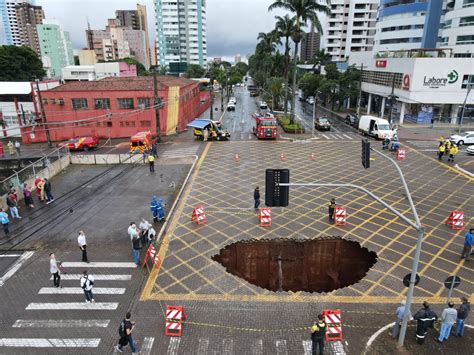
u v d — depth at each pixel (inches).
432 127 1982.0
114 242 710.5
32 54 3174.2
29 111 2146.9
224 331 474.6
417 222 405.4
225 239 714.2
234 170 1158.3
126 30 7829.7
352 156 1328.7
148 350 443.5
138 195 953.5
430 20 2888.8
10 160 1402.6
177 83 2034.9
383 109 2359.7
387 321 491.8
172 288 566.9
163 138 1713.8
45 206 888.3
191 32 6569.9
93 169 1200.2
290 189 982.4
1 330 479.5
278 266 720.3
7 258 654.5
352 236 721.0
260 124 1631.4
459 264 627.2
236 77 4633.4
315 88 3029.0
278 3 1772.9
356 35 4416.8
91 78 3558.1
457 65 1968.5
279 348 446.6
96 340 462.9
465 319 495.8
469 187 997.8
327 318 461.1
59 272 567.8
